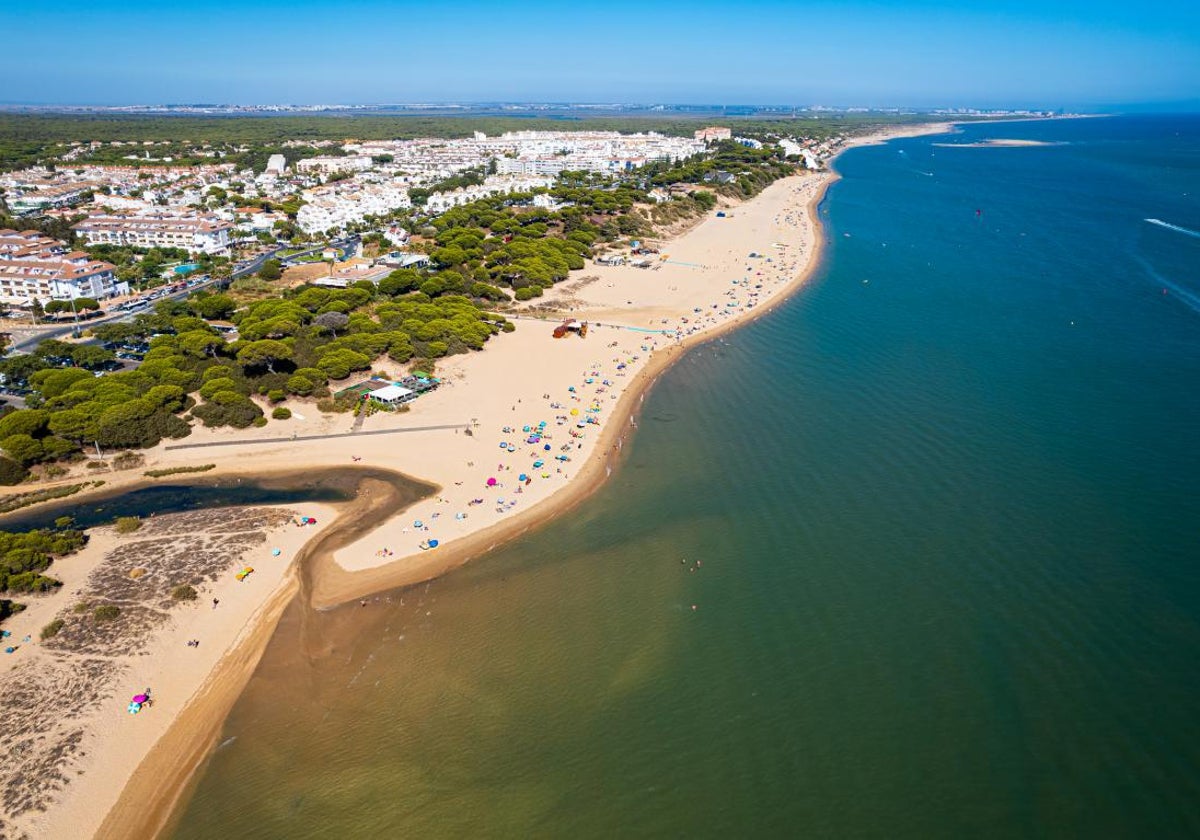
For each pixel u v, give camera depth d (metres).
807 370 148.38
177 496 105.81
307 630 79.50
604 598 83.62
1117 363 145.50
